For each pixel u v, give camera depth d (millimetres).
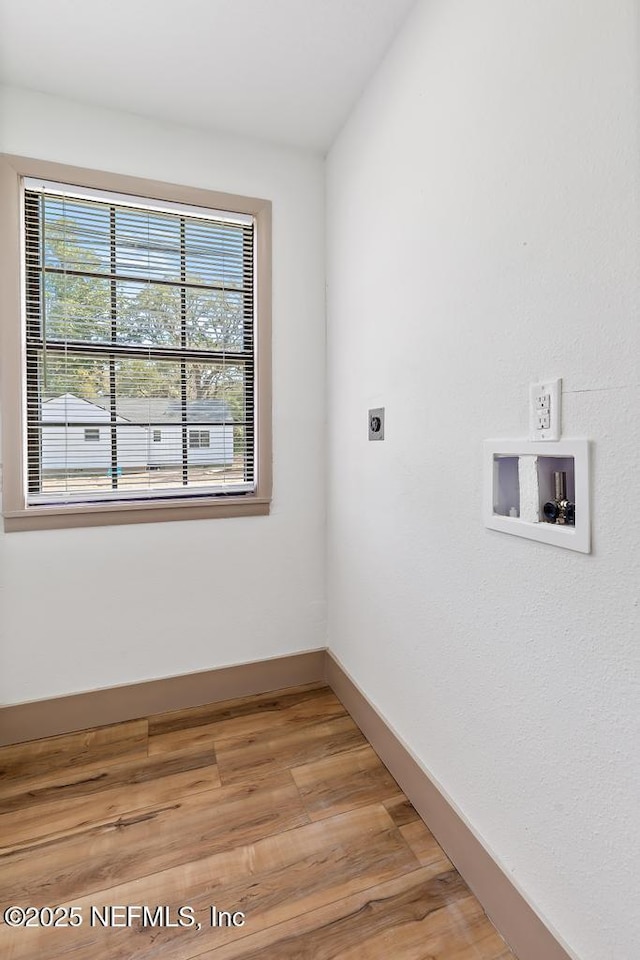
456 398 1185
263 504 2037
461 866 1176
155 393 1892
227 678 2006
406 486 1438
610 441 774
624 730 762
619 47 739
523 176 945
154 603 1893
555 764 901
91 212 1779
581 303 821
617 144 748
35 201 1710
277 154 1994
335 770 1561
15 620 1703
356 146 1758
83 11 1364
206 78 1627
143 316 1861
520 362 968
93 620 1807
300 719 1856
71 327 1767
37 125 1665
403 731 1484
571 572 857
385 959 993
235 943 1028
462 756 1185
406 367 1421
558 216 863
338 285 1946
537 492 934
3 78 1607
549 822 916
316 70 1595
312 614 2152
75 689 1790
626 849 761
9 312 1638
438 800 1271
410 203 1381
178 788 1476
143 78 1623
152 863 1214
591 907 825
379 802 1420
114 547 1825
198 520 1949
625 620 757
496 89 1015
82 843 1271
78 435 1793
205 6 1353
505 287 1004
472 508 1131
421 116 1313
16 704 1702
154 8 1358
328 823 1341
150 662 1896
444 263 1220
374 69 1592
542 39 888
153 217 1863
